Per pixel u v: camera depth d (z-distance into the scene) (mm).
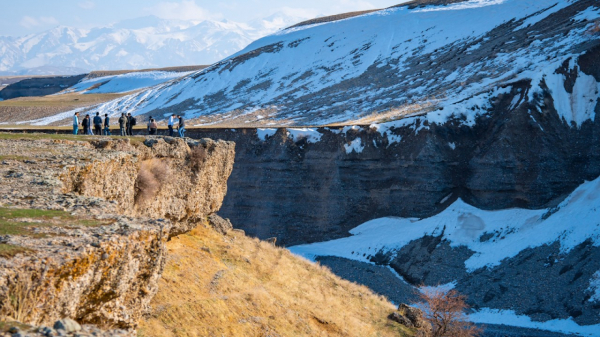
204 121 125750
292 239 79875
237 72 171125
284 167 83625
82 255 8109
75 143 21047
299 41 182125
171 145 25312
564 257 59656
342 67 153375
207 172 28641
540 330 49406
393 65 144125
